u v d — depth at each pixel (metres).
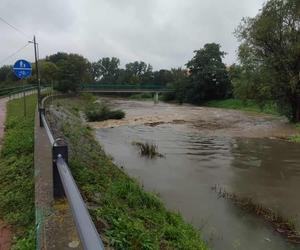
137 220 6.24
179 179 12.75
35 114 18.38
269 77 30.80
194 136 23.42
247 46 32.19
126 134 24.14
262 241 7.88
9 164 9.08
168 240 6.07
